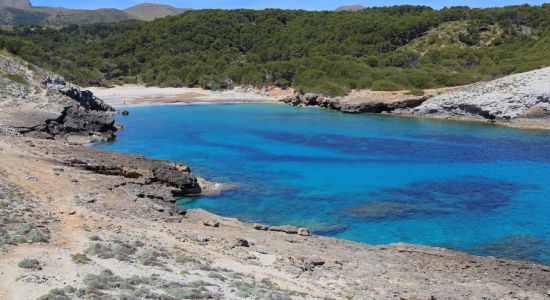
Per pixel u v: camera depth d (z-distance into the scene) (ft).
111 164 143.02
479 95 304.50
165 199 133.39
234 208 134.62
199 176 165.89
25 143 161.07
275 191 149.89
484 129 266.16
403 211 132.67
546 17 463.83
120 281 59.67
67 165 140.46
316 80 394.93
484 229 120.47
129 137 240.32
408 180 162.91
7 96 236.63
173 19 564.71
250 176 166.91
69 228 83.46
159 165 150.30
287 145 220.84
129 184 132.87
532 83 294.25
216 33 525.75
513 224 123.65
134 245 78.79
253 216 128.77
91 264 65.41
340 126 277.23
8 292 53.36
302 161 189.37
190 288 60.90
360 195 146.61
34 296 52.85
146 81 469.16
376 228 121.19
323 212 131.95
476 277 88.48
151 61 495.41
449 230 119.85
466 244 111.75
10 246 68.54
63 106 236.22
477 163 186.19
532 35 446.19
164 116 314.14
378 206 136.67
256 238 100.94
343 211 132.67
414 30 485.97
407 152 205.98
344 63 411.34
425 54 431.43
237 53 499.92
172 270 69.36
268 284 71.00
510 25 466.29
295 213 131.13
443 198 143.84
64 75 422.00
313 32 493.77
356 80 384.47
